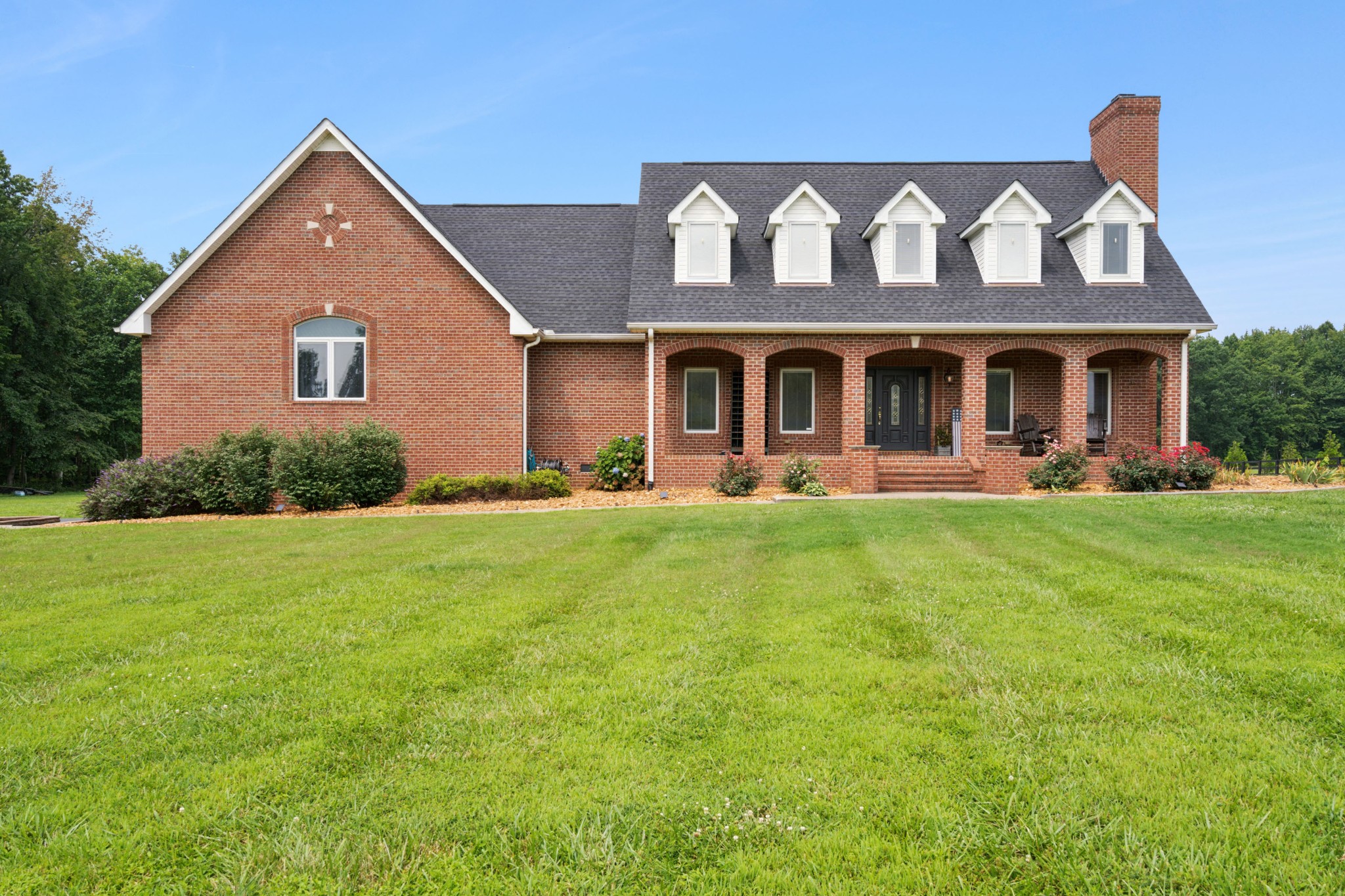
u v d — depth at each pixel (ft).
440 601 23.13
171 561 31.50
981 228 65.36
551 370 65.16
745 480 55.98
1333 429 251.19
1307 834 9.91
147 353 58.34
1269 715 13.48
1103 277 63.93
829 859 9.66
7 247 111.14
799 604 22.27
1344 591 21.27
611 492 59.98
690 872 9.51
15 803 11.12
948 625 19.35
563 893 9.13
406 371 59.47
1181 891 8.87
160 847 10.07
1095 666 16.05
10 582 27.04
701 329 60.90
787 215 64.59
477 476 56.85
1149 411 66.80
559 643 18.60
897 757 12.25
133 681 16.19
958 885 9.07
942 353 67.41
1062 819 10.34
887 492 58.34
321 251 58.90
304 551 33.42
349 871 9.52
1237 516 35.86
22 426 113.39
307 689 15.60
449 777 11.87
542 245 73.67
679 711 14.28
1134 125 68.85
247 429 58.44
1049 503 43.88
